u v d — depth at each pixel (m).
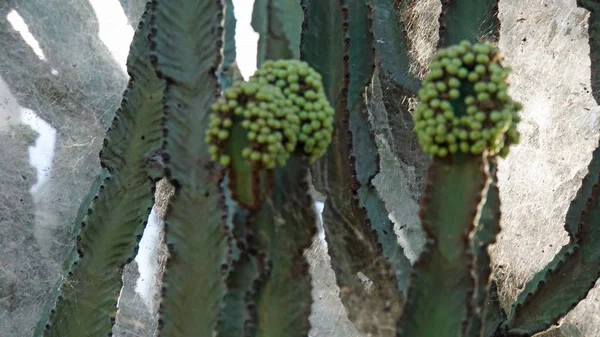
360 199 1.66
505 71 1.38
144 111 1.70
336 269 1.69
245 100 1.40
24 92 3.28
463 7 1.69
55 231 3.17
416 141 2.14
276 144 1.38
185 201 1.51
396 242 1.71
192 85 1.53
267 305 1.42
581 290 1.68
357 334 2.85
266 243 1.41
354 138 1.70
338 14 1.64
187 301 1.50
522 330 1.70
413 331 1.40
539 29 2.95
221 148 1.40
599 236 1.67
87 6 3.48
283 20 1.63
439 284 1.39
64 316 1.70
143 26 1.70
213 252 1.49
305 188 1.42
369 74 1.71
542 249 2.70
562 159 2.83
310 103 1.41
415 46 2.56
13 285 3.04
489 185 1.40
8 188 3.13
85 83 3.40
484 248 1.47
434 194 1.38
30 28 3.36
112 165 1.71
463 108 1.37
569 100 2.88
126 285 3.06
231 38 1.74
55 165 3.25
